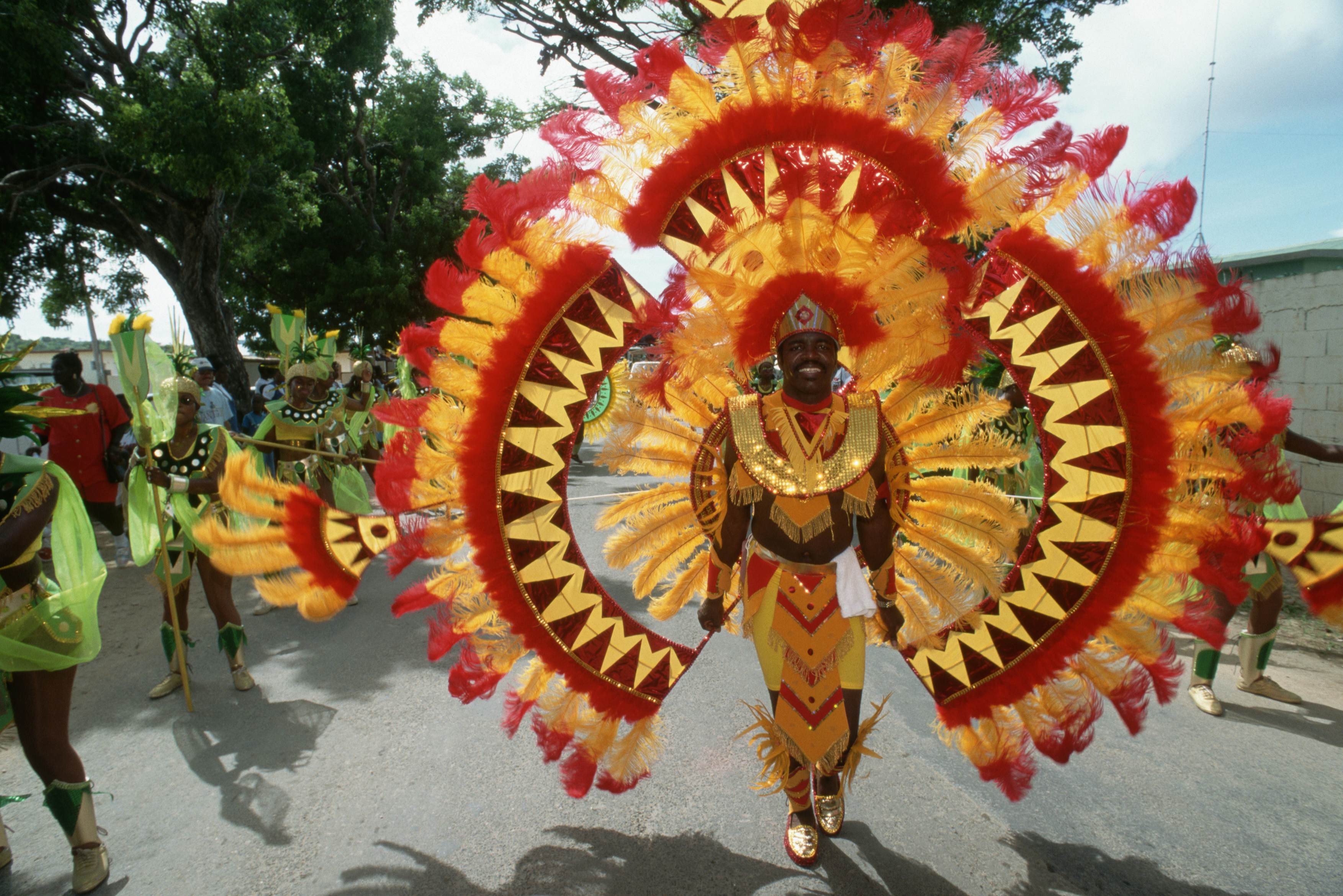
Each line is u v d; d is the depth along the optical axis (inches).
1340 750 126.9
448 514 99.0
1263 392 88.6
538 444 99.1
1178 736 132.1
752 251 86.1
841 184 90.4
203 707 150.4
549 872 97.7
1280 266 436.1
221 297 671.8
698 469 98.8
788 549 93.3
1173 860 98.7
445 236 964.6
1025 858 99.3
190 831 108.4
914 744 131.3
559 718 105.7
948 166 87.0
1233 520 90.2
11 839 109.0
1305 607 202.8
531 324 95.5
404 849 103.1
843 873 96.5
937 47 87.1
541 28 557.9
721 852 101.3
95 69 557.0
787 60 87.4
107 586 245.8
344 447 254.2
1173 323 86.9
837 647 92.9
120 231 645.9
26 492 92.8
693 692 152.5
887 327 88.9
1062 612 98.3
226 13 546.6
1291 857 98.9
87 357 1035.3
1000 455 100.0
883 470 92.0
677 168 91.2
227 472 93.0
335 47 761.0
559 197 92.4
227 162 512.1
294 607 217.0
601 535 298.4
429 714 145.2
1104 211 87.5
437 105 979.3
